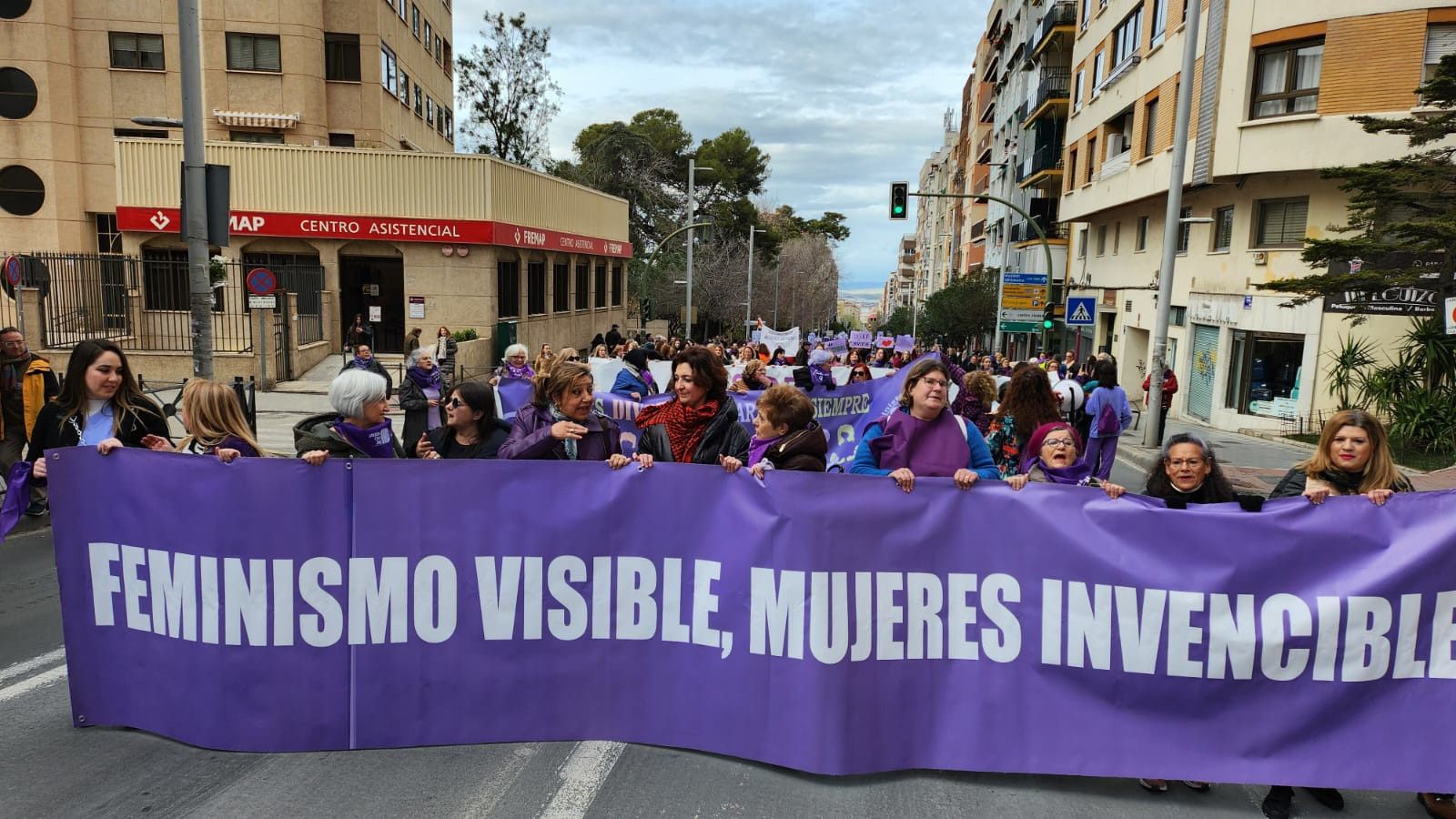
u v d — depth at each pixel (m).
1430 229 14.66
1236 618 3.80
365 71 31.33
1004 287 29.34
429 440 5.02
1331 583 3.78
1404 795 4.02
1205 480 4.24
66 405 5.25
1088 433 10.02
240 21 29.55
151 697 4.12
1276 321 20.94
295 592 3.95
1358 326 19.34
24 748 4.07
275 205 25.83
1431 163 15.12
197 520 3.96
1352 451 4.15
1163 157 25.23
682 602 4.02
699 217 71.62
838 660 3.87
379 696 4.02
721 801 3.73
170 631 4.05
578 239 37.03
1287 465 15.57
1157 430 17.92
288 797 3.68
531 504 3.99
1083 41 34.91
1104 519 3.85
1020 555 3.89
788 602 3.89
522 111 50.62
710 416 5.00
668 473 3.97
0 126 29.75
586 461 4.00
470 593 4.01
